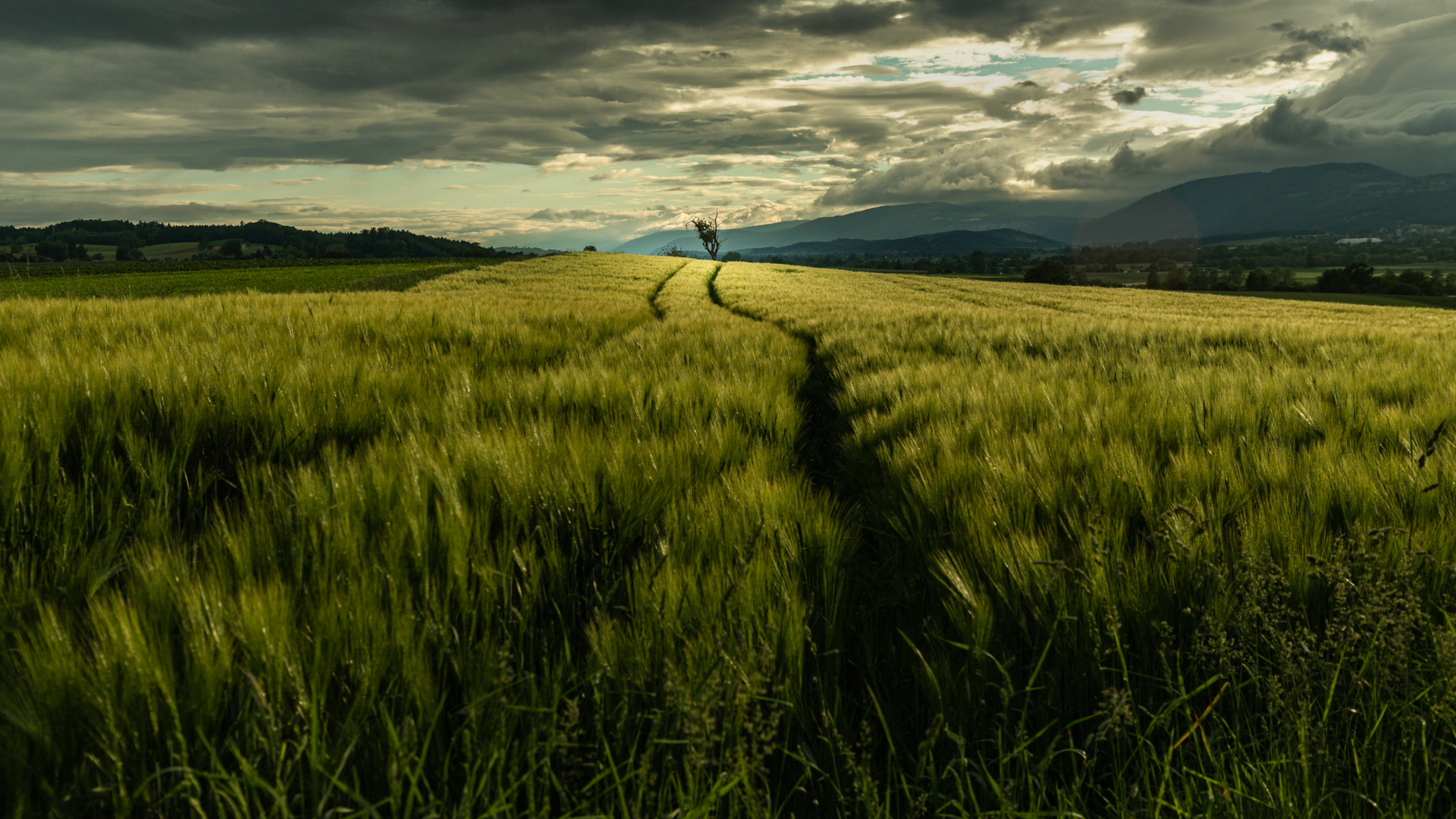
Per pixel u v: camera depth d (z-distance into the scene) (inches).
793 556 79.8
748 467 113.6
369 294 563.5
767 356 281.7
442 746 52.7
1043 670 64.7
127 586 67.2
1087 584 65.7
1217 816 50.4
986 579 75.5
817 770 55.6
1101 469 101.8
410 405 143.1
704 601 67.0
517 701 56.1
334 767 48.5
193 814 43.3
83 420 117.0
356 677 55.2
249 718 49.7
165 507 96.3
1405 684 54.7
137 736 47.4
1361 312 1328.7
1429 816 49.8
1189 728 58.4
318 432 130.5
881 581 88.4
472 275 1290.6
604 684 56.2
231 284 1205.1
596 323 383.9
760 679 53.8
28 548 79.3
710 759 50.7
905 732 63.1
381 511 80.0
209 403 129.5
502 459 93.7
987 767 58.4
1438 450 103.5
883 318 488.4
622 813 48.8
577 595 74.6
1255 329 367.9
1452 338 358.3
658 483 100.3
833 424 211.3
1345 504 90.8
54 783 45.7
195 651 51.3
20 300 319.0
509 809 44.5
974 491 97.0
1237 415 145.8
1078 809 53.0
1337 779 51.4
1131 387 185.8
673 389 171.5
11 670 52.4
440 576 69.9
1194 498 88.6
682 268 2046.0
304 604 61.7
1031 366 248.5
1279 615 62.6
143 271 1712.6
